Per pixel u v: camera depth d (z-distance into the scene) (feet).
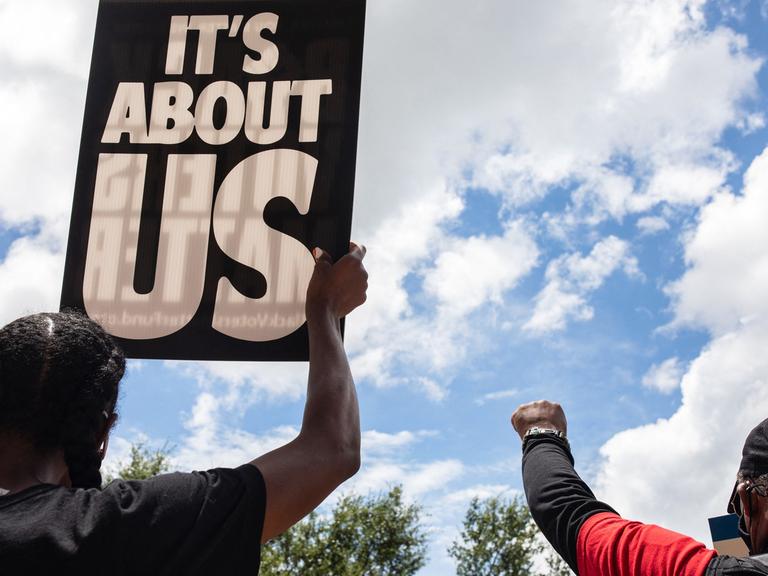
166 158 7.28
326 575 66.54
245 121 7.30
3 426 3.55
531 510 4.40
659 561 3.68
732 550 4.55
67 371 3.65
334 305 4.77
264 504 3.51
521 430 5.11
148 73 7.50
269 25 7.52
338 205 7.00
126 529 3.29
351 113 7.22
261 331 6.79
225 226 7.07
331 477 3.76
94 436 3.68
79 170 7.30
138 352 6.90
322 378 4.22
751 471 4.00
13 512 3.30
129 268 7.04
